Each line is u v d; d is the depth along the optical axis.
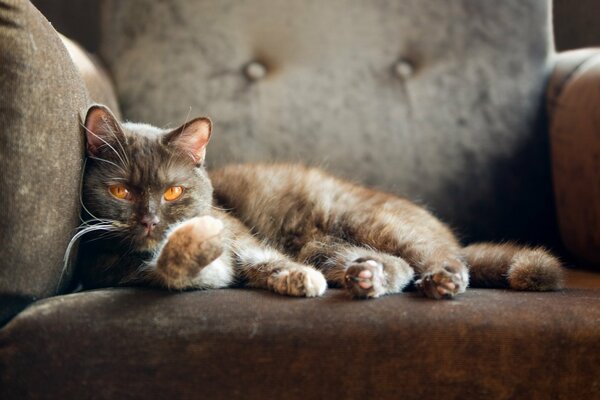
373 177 0.98
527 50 1.01
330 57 1.00
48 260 0.65
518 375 0.63
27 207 0.63
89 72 0.87
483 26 1.01
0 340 0.62
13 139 0.63
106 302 0.65
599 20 1.11
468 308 0.65
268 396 0.62
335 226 0.90
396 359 0.63
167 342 0.62
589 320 0.65
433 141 0.98
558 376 0.63
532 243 0.97
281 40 1.01
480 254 0.80
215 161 0.98
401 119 0.99
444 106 0.99
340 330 0.63
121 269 0.76
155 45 0.99
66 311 0.64
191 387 0.62
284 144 0.99
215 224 0.71
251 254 0.79
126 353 0.62
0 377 0.62
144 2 0.99
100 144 0.76
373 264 0.71
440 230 0.89
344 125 0.99
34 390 0.62
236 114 0.99
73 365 0.62
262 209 0.92
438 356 0.63
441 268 0.71
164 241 0.74
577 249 0.91
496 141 0.98
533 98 1.00
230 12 1.00
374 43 1.01
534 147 0.99
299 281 0.70
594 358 0.64
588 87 0.90
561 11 1.12
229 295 0.68
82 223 0.73
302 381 0.62
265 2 1.01
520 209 0.98
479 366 0.63
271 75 1.00
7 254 0.63
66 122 0.67
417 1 1.01
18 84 0.63
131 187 0.77
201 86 0.99
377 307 0.65
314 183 0.93
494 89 1.00
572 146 0.91
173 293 0.68
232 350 0.62
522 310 0.65
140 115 0.98
